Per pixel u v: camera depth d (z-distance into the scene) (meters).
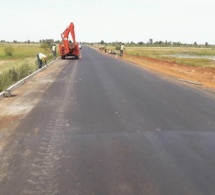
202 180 4.14
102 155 5.00
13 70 16.14
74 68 20.89
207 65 28.27
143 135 6.07
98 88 11.89
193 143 5.63
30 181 4.10
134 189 3.87
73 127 6.57
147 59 34.38
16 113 7.84
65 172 4.37
